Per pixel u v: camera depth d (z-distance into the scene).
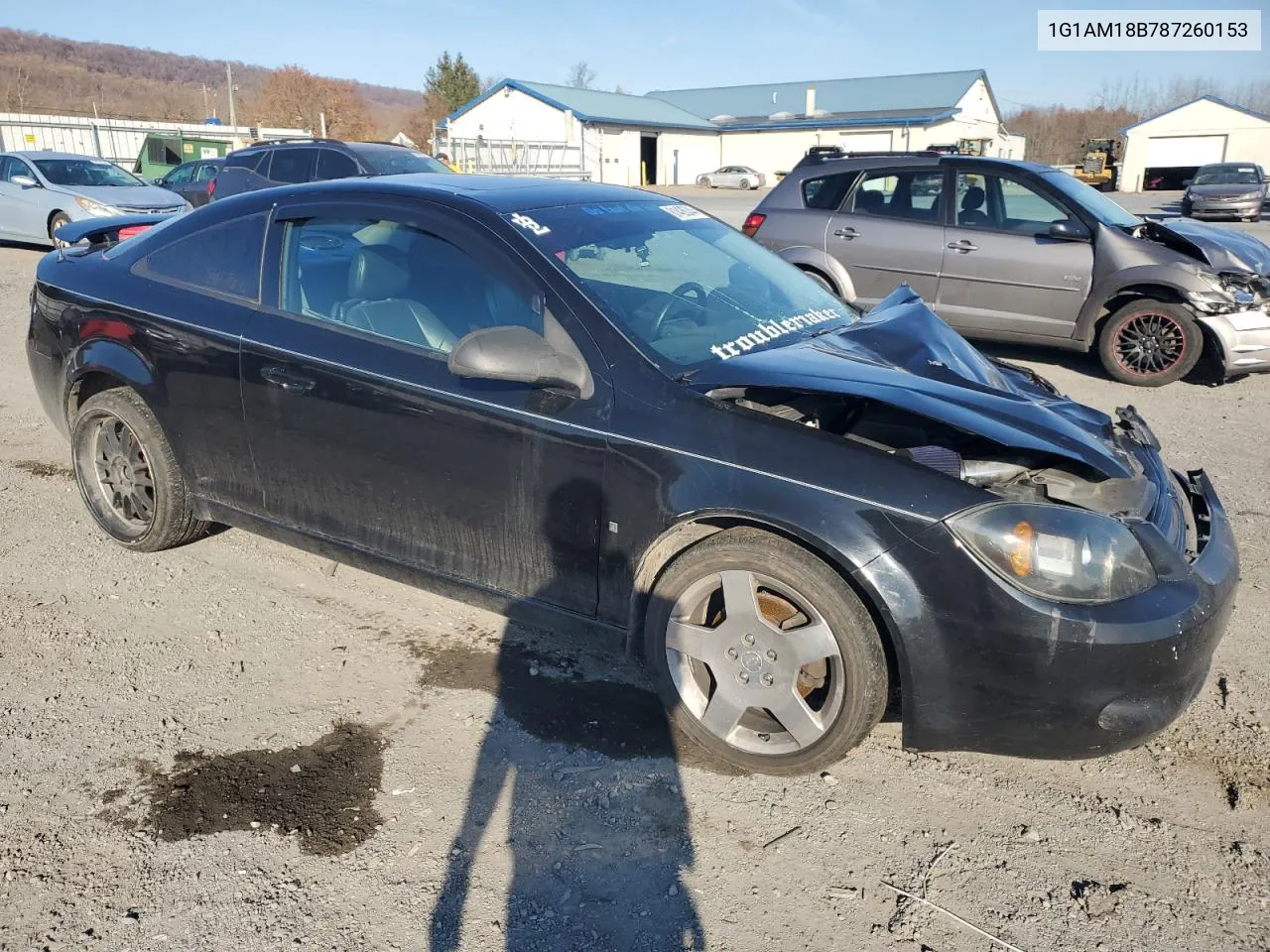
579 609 3.11
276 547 4.38
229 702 3.21
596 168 51.78
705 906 2.42
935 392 2.86
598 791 2.82
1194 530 2.98
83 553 4.28
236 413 3.66
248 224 3.77
